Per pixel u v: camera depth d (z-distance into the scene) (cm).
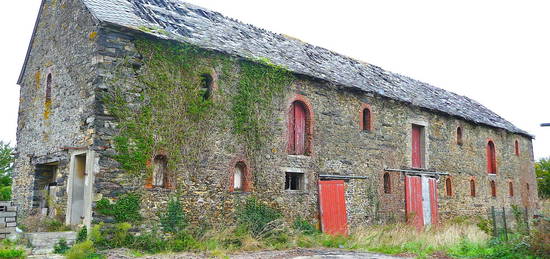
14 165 1605
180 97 1264
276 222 1401
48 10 1515
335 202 1609
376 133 1803
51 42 1452
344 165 1666
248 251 1217
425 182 1984
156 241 1162
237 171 1394
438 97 2381
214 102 1333
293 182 1577
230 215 1334
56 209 1259
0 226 1102
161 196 1202
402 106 1933
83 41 1246
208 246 1194
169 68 1254
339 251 1267
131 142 1167
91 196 1100
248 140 1403
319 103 1616
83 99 1195
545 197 3403
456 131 2228
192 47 1290
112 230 1116
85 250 1014
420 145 2031
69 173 1215
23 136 1570
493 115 2764
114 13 1241
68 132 1258
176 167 1238
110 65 1162
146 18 1330
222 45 1405
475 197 2286
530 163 2883
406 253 1248
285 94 1518
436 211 2014
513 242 1238
